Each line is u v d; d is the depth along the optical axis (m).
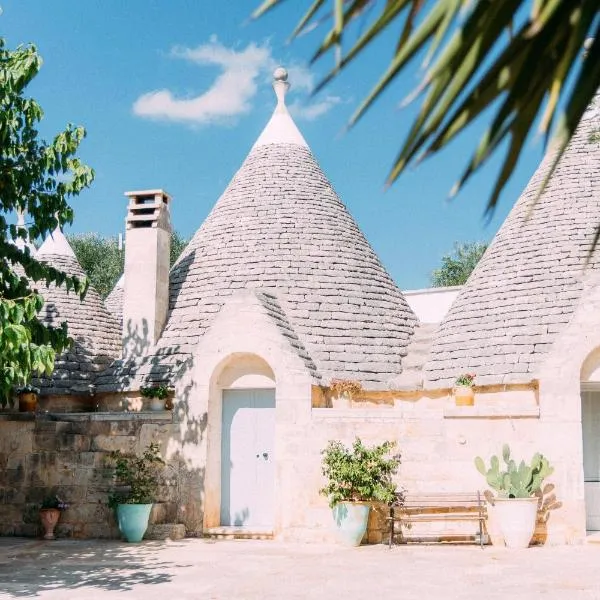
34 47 13.09
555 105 2.43
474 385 16.94
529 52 2.41
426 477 15.86
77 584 11.45
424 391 17.94
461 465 15.82
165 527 16.42
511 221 19.78
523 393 16.45
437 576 11.93
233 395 17.88
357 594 10.59
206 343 17.36
